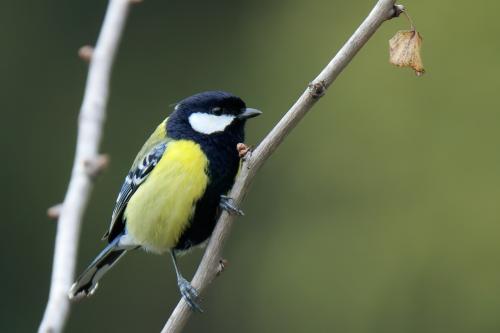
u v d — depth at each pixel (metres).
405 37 4.65
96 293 15.70
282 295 14.95
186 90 17.52
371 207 14.84
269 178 15.41
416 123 14.86
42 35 17.61
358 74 15.34
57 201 16.78
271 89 16.86
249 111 6.52
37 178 16.94
